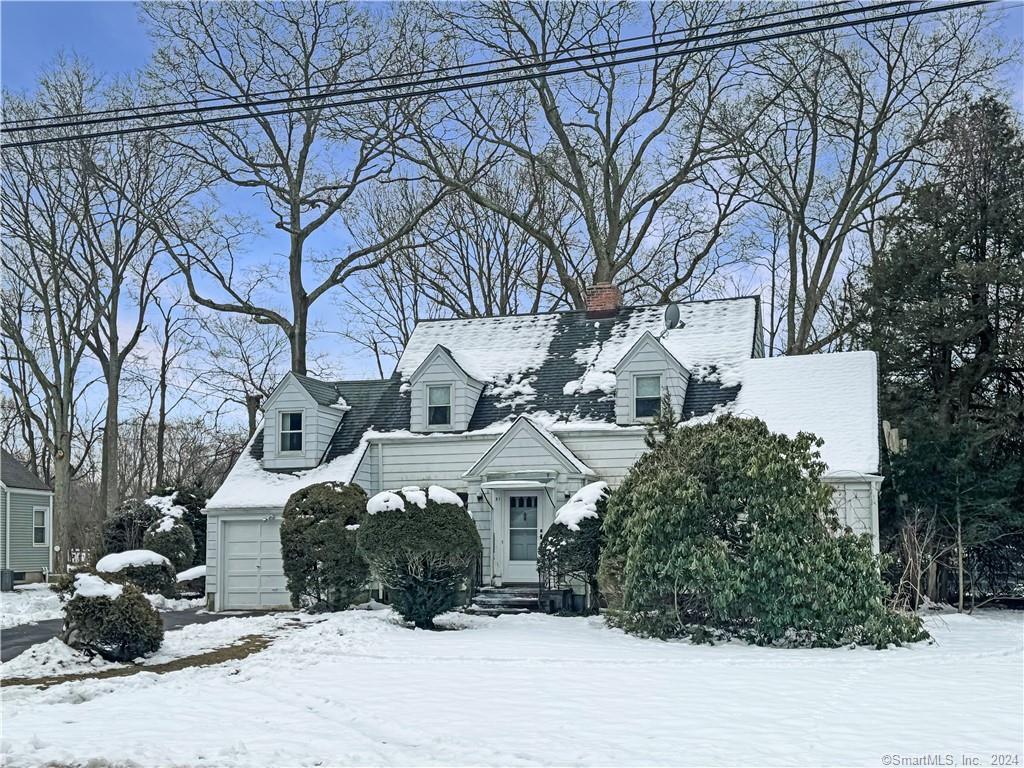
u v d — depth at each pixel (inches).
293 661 572.7
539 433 907.4
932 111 1311.5
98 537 1464.1
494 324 1107.9
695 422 900.6
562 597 846.5
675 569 644.1
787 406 901.2
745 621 656.4
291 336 1402.6
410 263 1644.9
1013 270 1018.1
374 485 991.0
